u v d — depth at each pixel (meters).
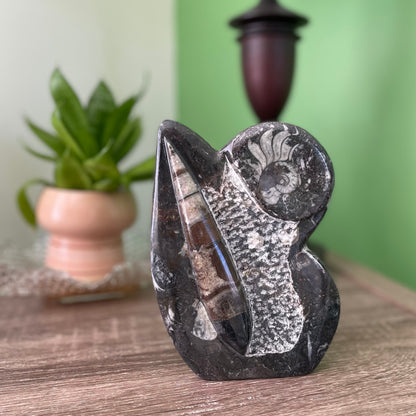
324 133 0.49
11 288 0.36
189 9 0.67
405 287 0.38
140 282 0.39
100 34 0.65
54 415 0.22
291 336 0.25
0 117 0.60
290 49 0.41
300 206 0.25
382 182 0.42
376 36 0.41
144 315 0.35
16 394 0.24
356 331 0.31
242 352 0.25
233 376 0.25
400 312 0.33
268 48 0.40
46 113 0.63
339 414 0.22
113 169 0.36
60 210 0.37
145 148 0.71
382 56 0.40
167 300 0.25
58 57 0.63
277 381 0.25
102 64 0.66
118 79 0.68
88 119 0.40
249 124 0.55
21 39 0.60
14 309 0.37
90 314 0.35
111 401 0.23
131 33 0.67
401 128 0.39
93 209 0.37
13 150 0.61
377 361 0.27
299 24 0.41
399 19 0.38
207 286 0.24
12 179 0.62
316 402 0.23
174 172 0.24
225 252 0.24
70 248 0.39
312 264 0.25
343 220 0.48
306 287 0.25
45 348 0.29
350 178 0.46
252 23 0.40
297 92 0.52
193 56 0.67
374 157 0.42
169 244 0.25
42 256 0.44
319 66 0.48
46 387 0.25
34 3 0.60
